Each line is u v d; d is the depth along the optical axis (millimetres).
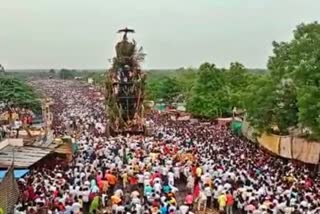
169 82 154750
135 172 46438
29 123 85312
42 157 47781
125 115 85188
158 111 131625
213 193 40812
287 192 36438
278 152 60219
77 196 37719
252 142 72062
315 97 51844
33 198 35375
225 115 109250
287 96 62594
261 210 33969
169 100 153500
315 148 54562
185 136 75438
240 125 82688
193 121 108812
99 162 50094
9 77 113625
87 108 153125
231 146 65312
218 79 112125
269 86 63719
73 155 56281
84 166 47344
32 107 108562
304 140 56250
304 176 45188
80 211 36062
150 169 47375
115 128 84688
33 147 52656
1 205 30016
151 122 99562
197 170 45594
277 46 65750
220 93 109375
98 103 178500
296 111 62125
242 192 37812
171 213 34250
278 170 47531
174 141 68062
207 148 60031
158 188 40625
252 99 65625
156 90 154250
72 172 44094
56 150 53656
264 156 58500
